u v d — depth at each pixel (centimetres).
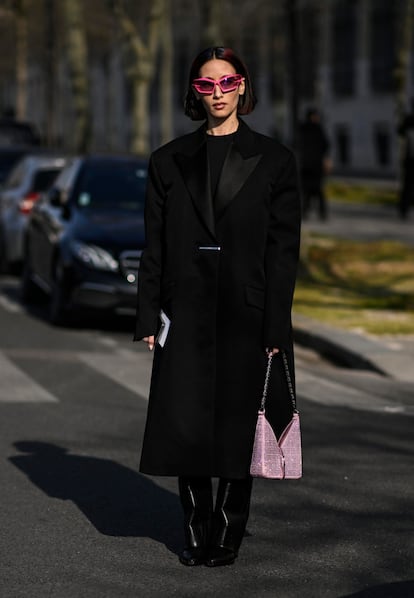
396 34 7469
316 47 8375
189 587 778
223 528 813
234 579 793
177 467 784
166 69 5888
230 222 780
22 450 1168
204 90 776
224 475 784
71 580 791
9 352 1784
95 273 1994
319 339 1816
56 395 1460
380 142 7769
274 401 791
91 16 7075
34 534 894
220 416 786
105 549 859
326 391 1502
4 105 12375
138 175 2230
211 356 786
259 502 989
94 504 981
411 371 1609
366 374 1630
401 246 3077
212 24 3497
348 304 2219
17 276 2942
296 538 888
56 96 8019
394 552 857
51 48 6806
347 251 2978
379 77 7719
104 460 1133
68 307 2020
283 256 784
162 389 788
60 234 2100
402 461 1141
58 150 3441
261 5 7631
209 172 783
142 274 799
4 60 8925
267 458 775
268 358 788
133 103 4412
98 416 1339
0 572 805
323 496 1011
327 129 8300
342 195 5141
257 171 782
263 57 8781
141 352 1822
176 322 788
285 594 765
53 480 1056
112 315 2017
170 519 941
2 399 1427
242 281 782
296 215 789
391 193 5125
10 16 7444
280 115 6247
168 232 790
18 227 2808
